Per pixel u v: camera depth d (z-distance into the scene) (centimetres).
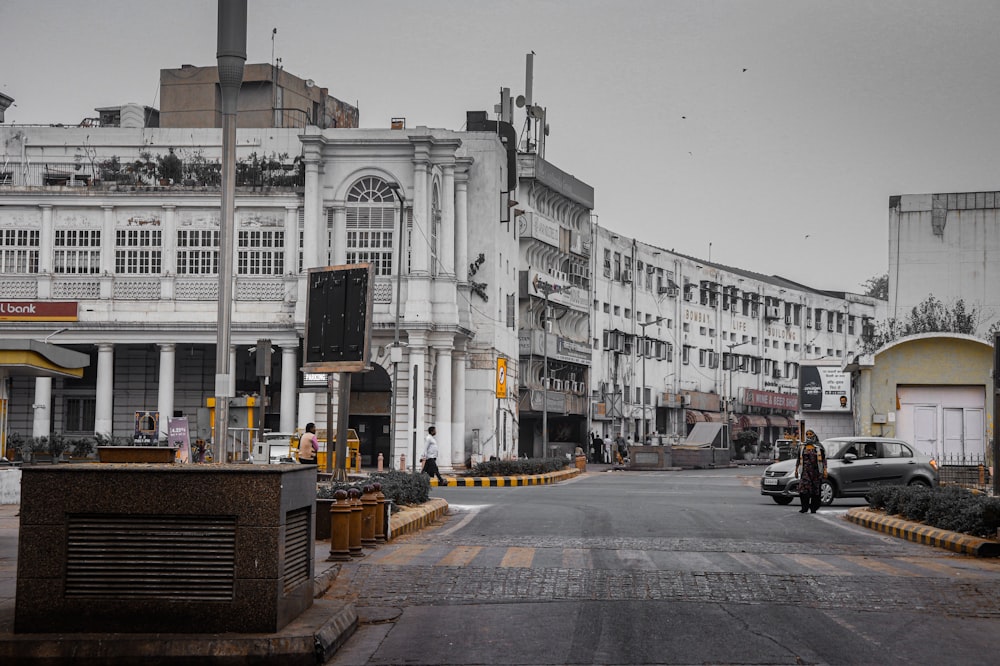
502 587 1266
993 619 1095
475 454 5381
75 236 5225
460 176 5253
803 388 6706
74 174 5544
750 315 9850
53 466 889
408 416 4981
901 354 4084
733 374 9538
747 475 5438
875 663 893
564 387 7094
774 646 949
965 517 1767
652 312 8494
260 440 3198
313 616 959
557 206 7150
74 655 848
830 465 2856
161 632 877
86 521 884
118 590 881
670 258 8756
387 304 5022
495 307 5462
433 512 2253
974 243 6944
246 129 5491
